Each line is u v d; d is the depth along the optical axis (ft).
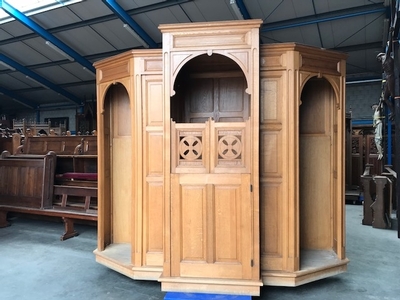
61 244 13.39
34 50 32.32
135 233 9.07
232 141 8.11
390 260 11.28
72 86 40.55
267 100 8.50
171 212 8.27
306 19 22.44
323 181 10.10
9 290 9.07
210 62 10.07
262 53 8.45
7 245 13.26
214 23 8.00
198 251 8.21
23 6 24.99
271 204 8.55
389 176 18.83
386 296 8.56
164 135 8.27
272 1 20.98
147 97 8.96
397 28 13.79
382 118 20.15
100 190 10.33
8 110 51.26
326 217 10.13
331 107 9.93
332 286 9.20
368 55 26.53
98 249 10.35
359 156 24.70
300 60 8.45
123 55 9.16
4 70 37.73
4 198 15.98
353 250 12.41
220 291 8.02
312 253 9.79
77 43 29.86
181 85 10.69
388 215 16.39
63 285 9.39
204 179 8.17
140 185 8.98
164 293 8.82
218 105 10.61
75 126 44.62
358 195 21.85
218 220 8.16
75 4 23.90
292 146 8.38
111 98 10.97
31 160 15.37
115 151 11.04
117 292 8.91
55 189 15.12
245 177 8.04
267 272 8.48
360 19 21.76
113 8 22.93
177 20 24.54
